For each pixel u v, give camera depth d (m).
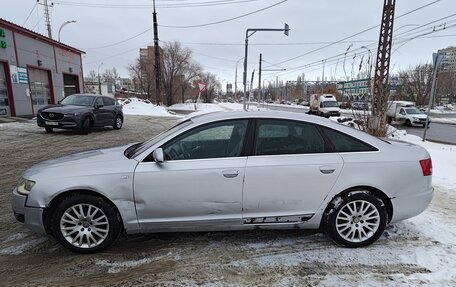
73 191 3.28
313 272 3.04
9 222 4.11
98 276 2.96
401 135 15.01
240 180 3.30
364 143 3.55
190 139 3.45
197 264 3.18
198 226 3.40
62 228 3.28
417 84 54.50
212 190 3.30
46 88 21.22
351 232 3.49
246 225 3.44
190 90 65.75
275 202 3.38
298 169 3.34
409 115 26.42
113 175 3.25
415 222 4.20
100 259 3.25
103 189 3.23
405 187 3.50
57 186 3.21
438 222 4.21
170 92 51.16
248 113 3.59
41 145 9.77
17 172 6.55
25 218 3.27
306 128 3.52
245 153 3.39
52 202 3.27
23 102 18.42
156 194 3.27
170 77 50.50
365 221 3.51
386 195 3.48
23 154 8.34
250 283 2.87
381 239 3.72
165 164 3.30
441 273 3.03
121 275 2.98
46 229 3.31
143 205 3.29
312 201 3.41
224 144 3.45
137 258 3.28
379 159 3.46
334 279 2.93
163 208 3.31
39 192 3.21
